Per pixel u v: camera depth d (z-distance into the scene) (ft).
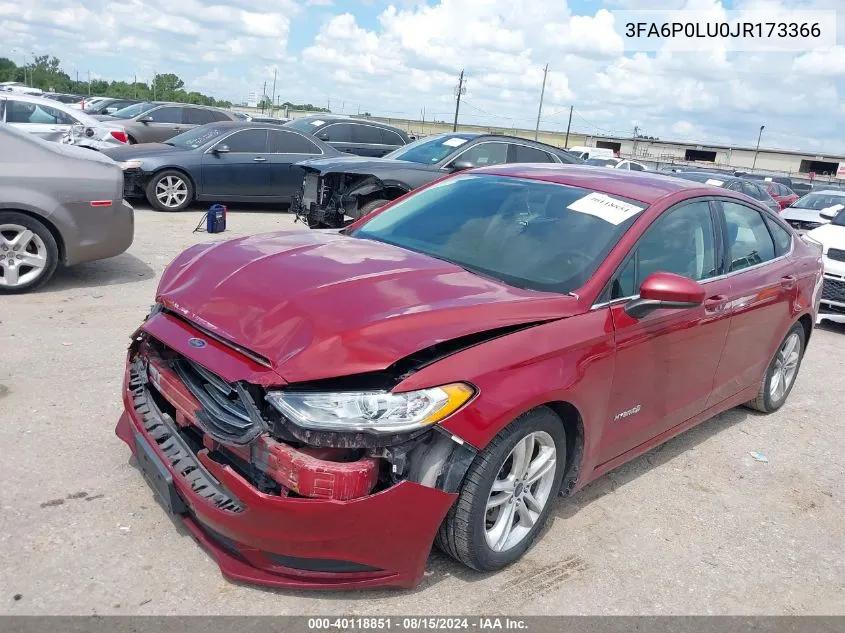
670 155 286.66
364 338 8.89
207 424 9.20
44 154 21.21
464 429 8.96
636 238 12.03
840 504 14.03
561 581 10.45
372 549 8.85
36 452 12.18
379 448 8.67
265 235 12.94
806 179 232.53
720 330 13.87
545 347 10.02
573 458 11.22
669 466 14.80
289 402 8.52
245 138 42.01
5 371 15.43
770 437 16.98
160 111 63.93
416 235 13.20
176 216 38.99
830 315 27.78
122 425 11.55
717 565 11.41
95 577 9.34
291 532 8.54
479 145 33.83
